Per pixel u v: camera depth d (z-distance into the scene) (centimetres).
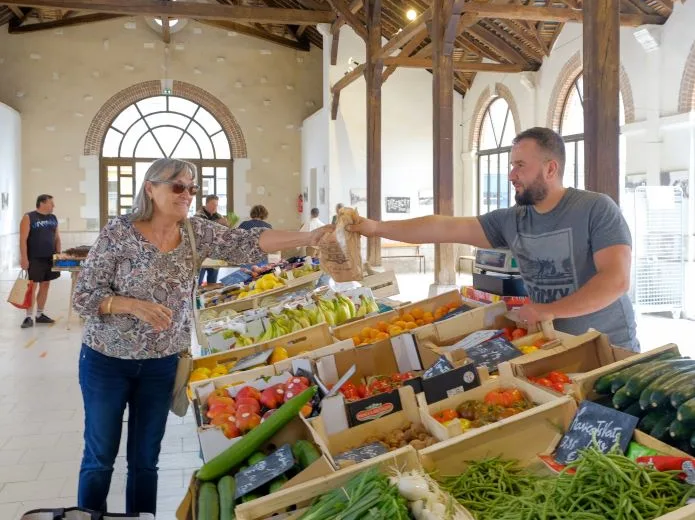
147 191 250
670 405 183
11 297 702
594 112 519
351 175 1441
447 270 877
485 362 262
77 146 1658
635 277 834
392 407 226
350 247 273
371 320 373
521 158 256
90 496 253
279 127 1756
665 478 159
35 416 476
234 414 243
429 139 1470
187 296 265
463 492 181
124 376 254
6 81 1623
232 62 1725
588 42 522
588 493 157
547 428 202
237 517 173
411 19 1241
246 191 1747
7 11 1572
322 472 184
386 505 162
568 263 254
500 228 281
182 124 1717
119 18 1662
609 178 517
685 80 870
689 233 857
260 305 498
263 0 1587
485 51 1282
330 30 1393
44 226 823
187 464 389
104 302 244
